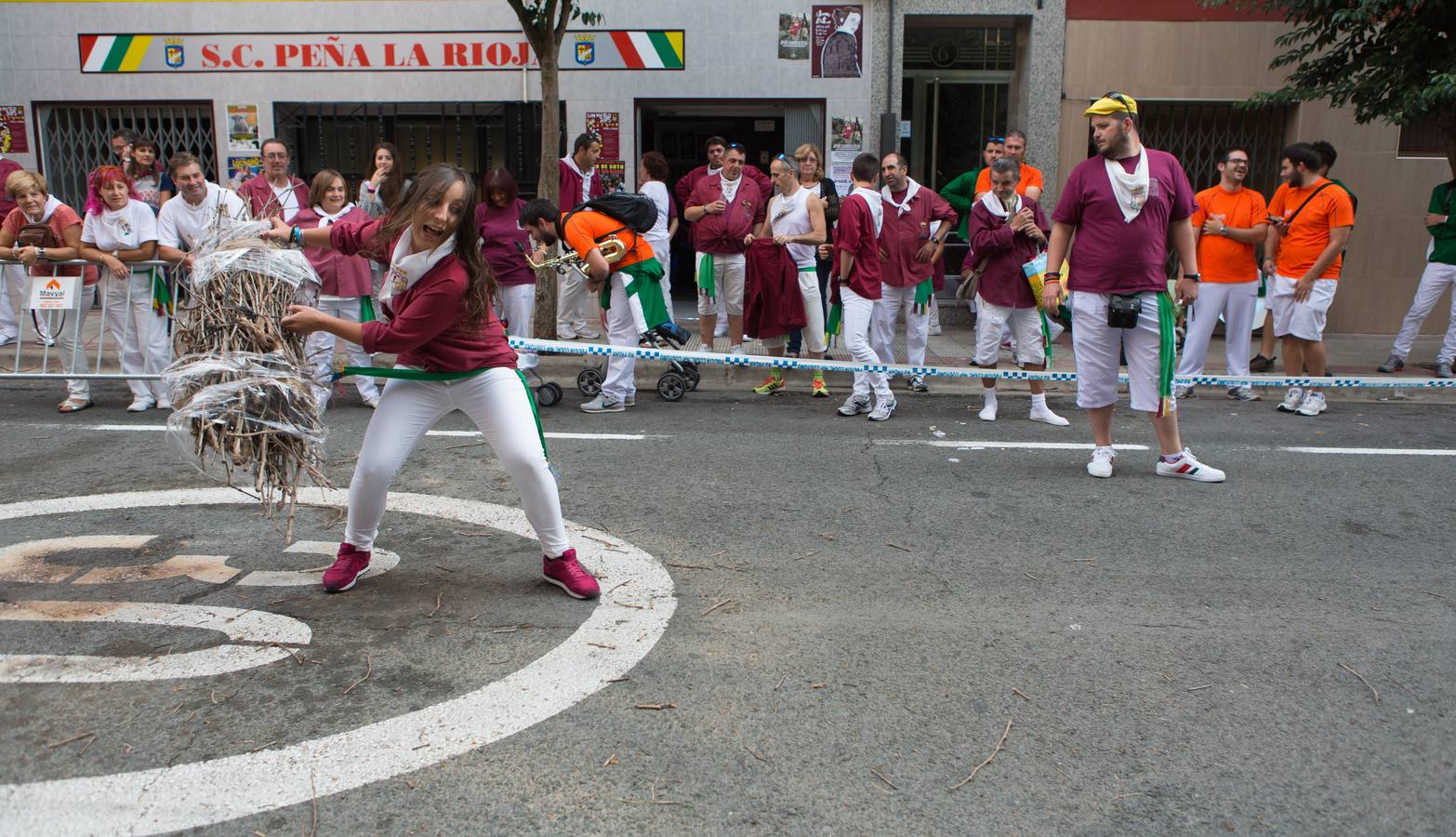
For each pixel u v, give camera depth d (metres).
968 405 9.01
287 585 4.55
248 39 12.66
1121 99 6.09
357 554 4.50
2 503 5.66
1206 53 12.56
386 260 4.39
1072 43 12.53
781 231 8.96
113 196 7.87
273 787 3.05
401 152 12.95
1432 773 3.25
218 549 4.98
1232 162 8.80
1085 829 2.95
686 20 12.52
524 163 12.78
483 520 5.50
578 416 8.31
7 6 12.66
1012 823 2.97
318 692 3.61
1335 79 10.58
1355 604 4.56
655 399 9.10
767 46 12.55
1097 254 6.27
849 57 12.55
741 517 5.64
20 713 3.44
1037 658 3.99
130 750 3.23
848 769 3.22
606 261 8.08
